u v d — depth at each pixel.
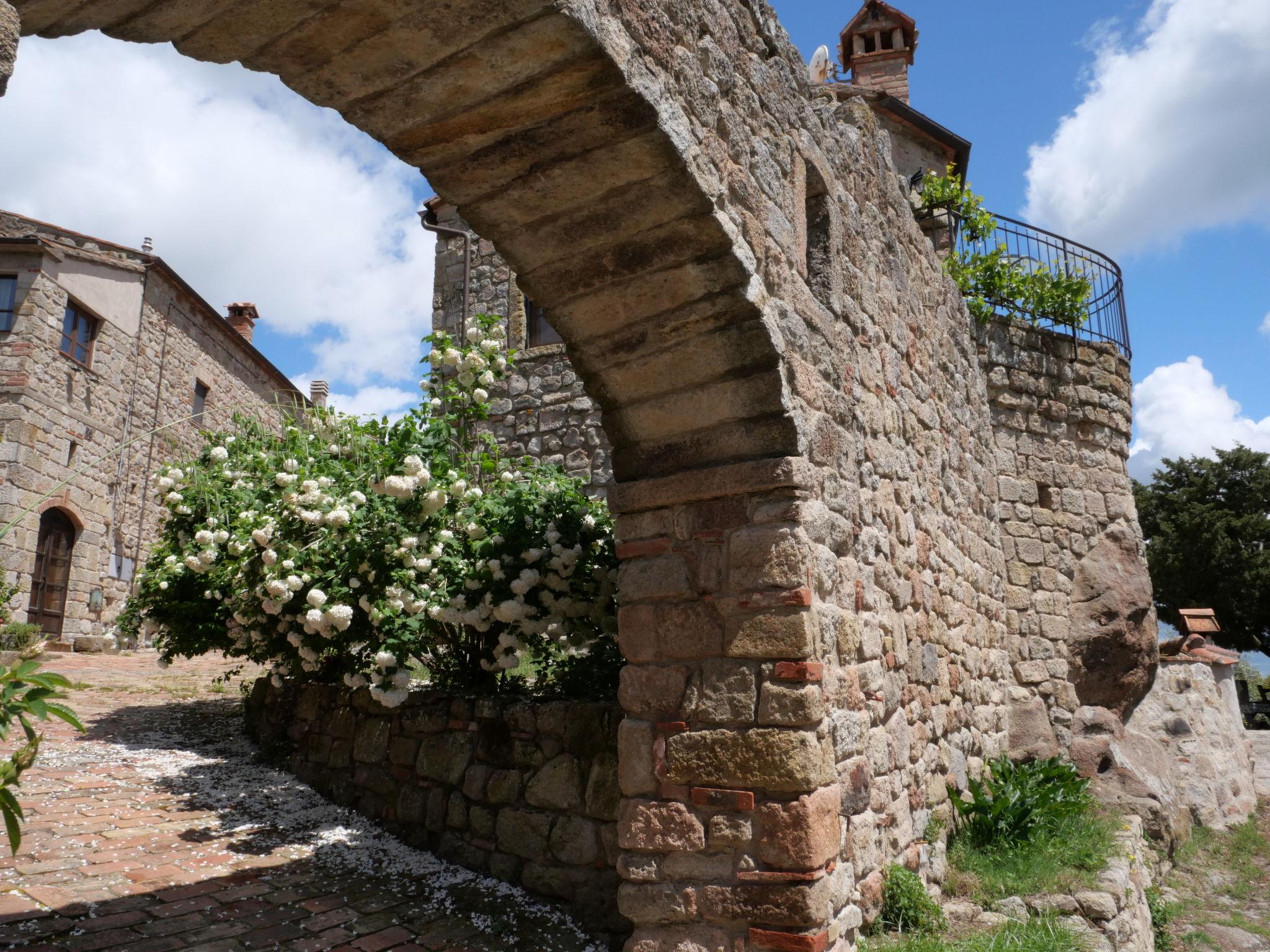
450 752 4.55
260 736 6.16
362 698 5.14
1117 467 8.66
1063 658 7.86
